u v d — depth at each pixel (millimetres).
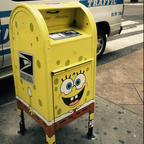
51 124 2035
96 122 2920
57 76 1896
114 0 4852
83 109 2352
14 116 3031
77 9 2207
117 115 3090
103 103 3393
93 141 2566
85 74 2180
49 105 1937
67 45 1884
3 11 2949
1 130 2734
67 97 2092
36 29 1736
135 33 8344
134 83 4145
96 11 4449
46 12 2012
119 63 5164
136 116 3076
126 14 13250
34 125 2842
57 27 2160
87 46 2084
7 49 3170
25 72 2117
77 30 2174
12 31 2107
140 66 4996
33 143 2525
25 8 1790
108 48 6367
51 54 1780
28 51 1952
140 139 2619
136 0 21422
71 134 2682
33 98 2139
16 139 2586
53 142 2148
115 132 2732
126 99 3547
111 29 5117
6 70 3303
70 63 1981
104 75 4473
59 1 3621
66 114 2162
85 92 2281
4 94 3652
